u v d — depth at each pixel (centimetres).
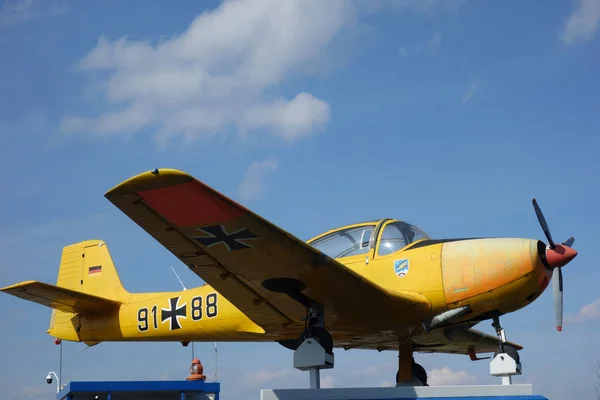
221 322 1134
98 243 1431
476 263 961
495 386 774
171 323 1196
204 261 840
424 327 994
